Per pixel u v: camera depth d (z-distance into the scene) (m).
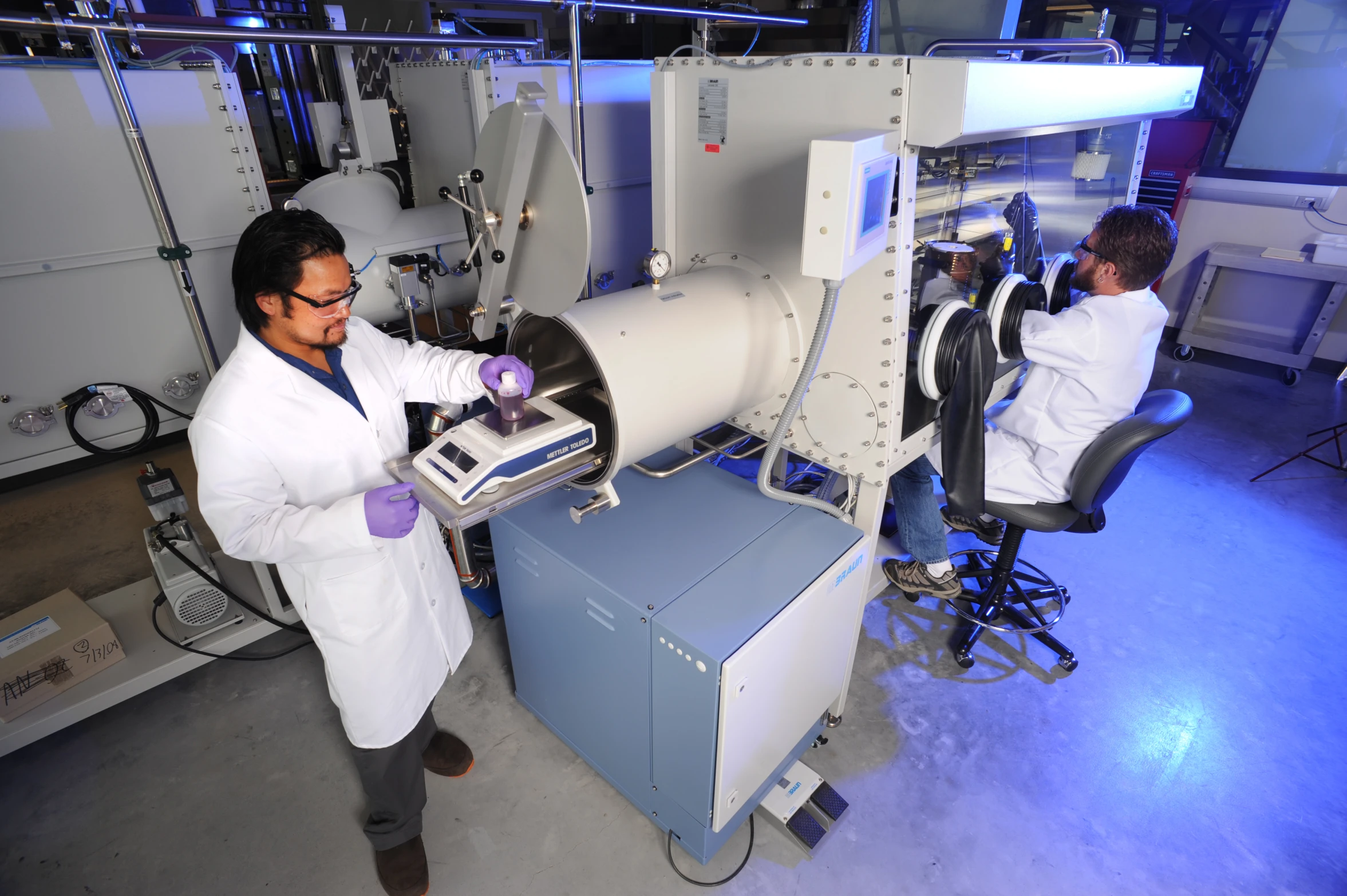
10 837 1.50
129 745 1.69
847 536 1.42
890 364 1.30
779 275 1.40
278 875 1.44
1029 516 1.74
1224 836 1.52
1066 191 1.96
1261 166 3.59
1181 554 2.38
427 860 1.46
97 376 2.09
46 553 2.06
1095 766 1.68
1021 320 1.54
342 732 1.74
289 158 3.12
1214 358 3.85
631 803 1.58
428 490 1.04
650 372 1.17
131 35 1.22
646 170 2.46
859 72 1.13
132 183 1.93
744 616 1.20
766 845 1.50
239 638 1.73
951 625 2.09
